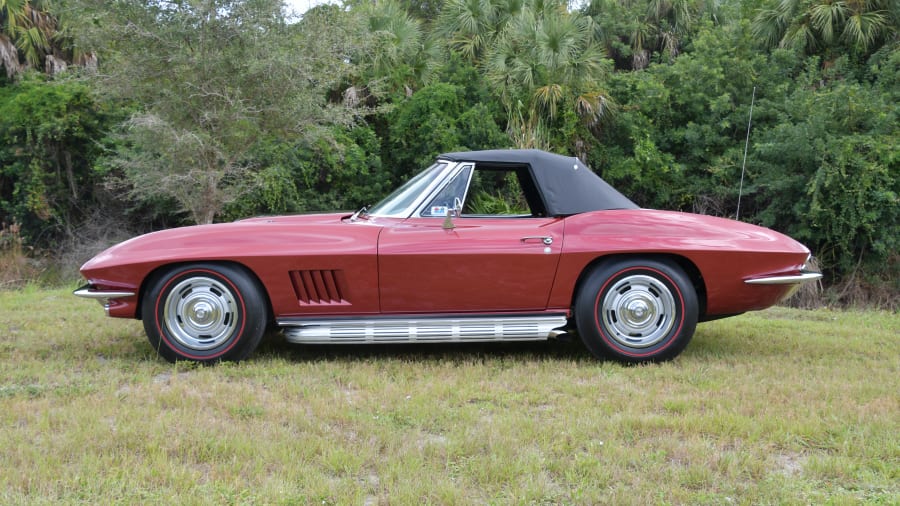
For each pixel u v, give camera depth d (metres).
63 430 3.52
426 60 18.42
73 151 15.96
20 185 15.95
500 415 3.79
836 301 13.90
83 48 12.73
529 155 5.27
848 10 17.00
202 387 4.30
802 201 14.32
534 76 16.80
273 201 14.75
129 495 2.76
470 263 4.94
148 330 4.91
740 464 3.14
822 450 3.40
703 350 5.58
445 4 20.52
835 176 13.74
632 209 5.29
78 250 15.55
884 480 3.02
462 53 19.28
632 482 2.94
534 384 4.41
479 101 16.77
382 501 2.74
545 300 5.05
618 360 5.05
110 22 12.20
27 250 16.09
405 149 16.50
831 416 3.78
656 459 3.19
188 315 4.93
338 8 13.55
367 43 13.55
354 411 3.82
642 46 23.23
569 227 5.06
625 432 3.54
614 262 5.02
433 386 4.31
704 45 17.30
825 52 17.56
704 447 3.30
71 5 12.30
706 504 2.77
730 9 21.94
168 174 12.58
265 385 4.46
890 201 13.38
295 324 4.95
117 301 4.94
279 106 12.72
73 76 13.89
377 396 4.13
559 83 16.80
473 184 5.25
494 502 2.74
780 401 4.09
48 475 2.93
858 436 3.51
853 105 14.05
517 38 17.45
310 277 4.94
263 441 3.32
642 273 5.03
